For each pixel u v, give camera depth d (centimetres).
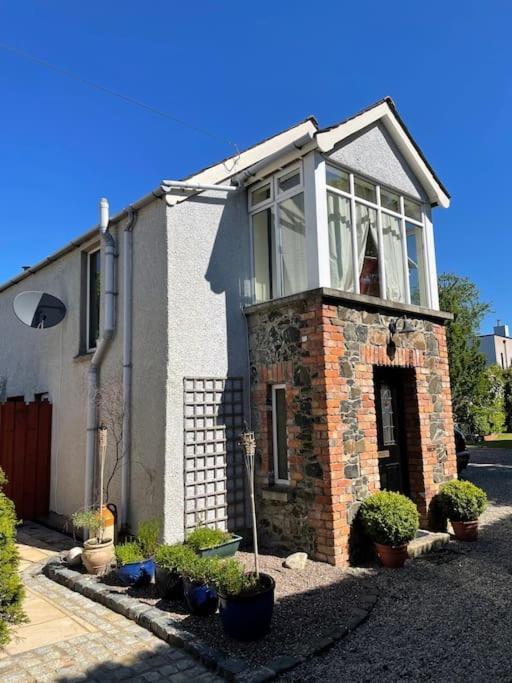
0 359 1167
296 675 349
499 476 1391
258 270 762
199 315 677
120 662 373
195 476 640
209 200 720
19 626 441
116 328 743
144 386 669
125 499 666
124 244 736
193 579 443
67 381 876
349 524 607
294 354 658
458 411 2342
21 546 725
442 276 2478
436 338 833
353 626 423
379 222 781
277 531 657
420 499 750
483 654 379
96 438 749
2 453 855
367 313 693
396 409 779
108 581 541
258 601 392
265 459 686
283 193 721
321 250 652
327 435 602
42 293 870
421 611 462
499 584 532
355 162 739
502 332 4484
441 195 879
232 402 696
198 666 366
